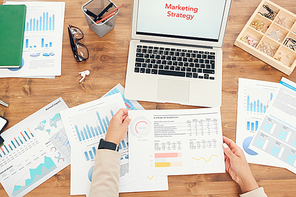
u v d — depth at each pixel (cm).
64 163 77
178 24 80
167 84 81
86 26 87
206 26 80
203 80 81
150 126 79
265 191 77
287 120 82
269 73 85
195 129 80
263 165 79
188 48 83
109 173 68
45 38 85
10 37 82
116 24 88
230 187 77
